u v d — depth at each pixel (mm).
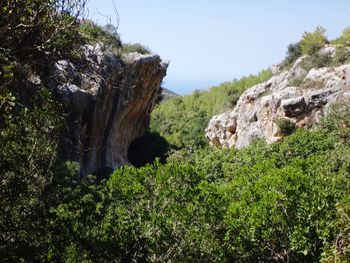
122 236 13859
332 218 13812
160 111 107750
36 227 8195
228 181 25875
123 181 18406
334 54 49250
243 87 98875
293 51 60625
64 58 7141
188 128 91188
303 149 29391
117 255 13125
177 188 17844
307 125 41781
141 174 18641
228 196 17422
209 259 14672
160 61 49031
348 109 35875
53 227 8859
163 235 14711
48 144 8273
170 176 18344
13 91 6922
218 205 15719
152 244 14664
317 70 46312
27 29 6250
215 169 28172
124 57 40031
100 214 15344
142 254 14711
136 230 15047
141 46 47562
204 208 15383
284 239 14375
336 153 25156
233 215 14914
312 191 15320
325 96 41531
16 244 7770
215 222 15328
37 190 8180
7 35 6023
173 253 14742
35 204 8133
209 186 16500
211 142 62219
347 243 10438
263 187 16422
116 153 49656
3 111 5891
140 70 42812
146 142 65375
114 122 43938
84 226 10594
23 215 8008
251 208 14656
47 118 7996
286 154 29125
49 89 7727
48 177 8328
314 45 52781
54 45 6672
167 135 90500
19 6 5977
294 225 14148
